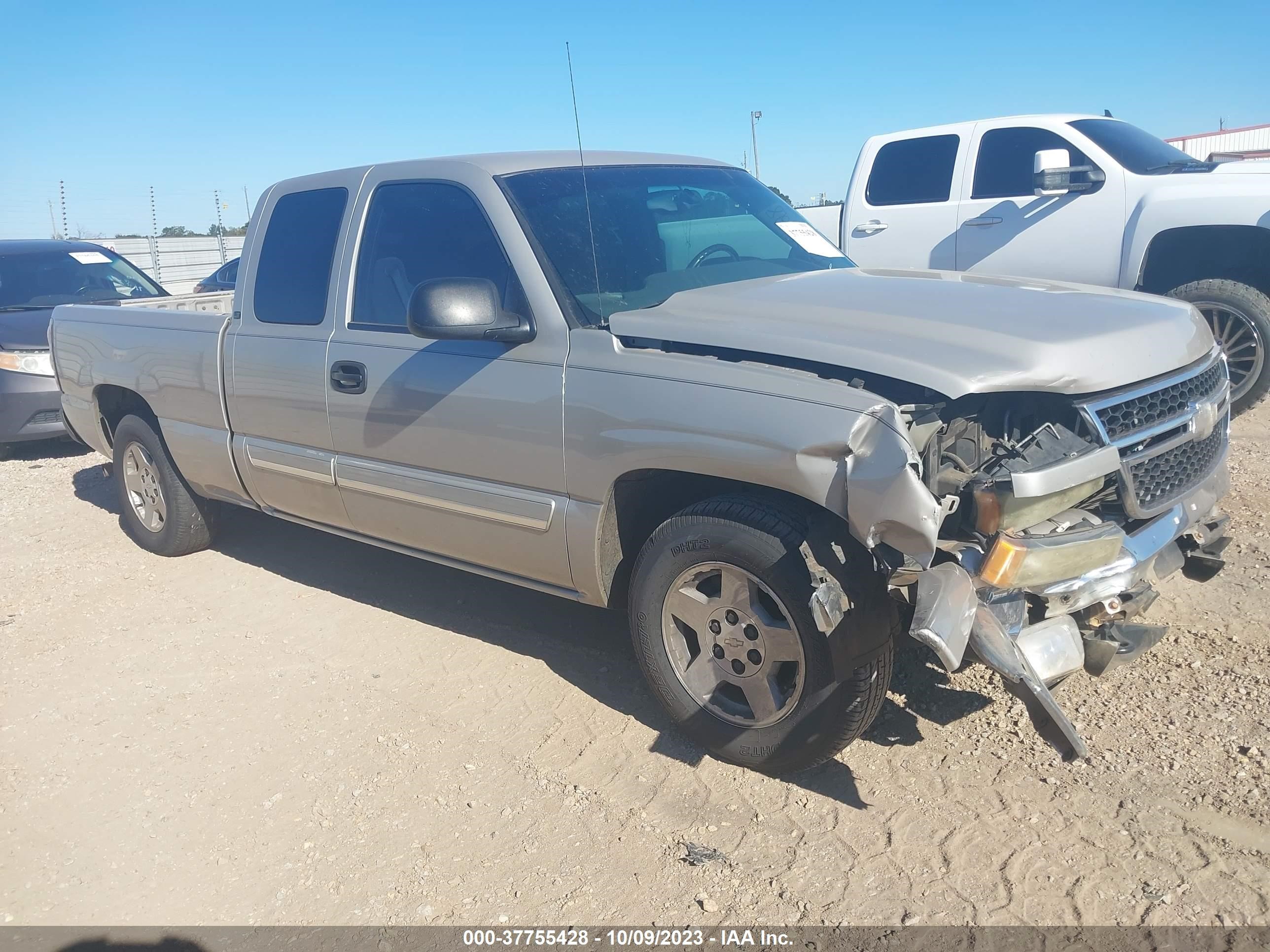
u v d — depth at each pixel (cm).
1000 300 346
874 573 297
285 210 473
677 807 323
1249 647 385
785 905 277
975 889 276
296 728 391
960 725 353
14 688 439
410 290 409
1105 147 767
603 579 361
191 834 333
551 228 382
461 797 339
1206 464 349
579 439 346
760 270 420
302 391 446
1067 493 287
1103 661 312
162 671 447
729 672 329
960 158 828
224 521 591
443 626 471
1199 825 291
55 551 622
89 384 592
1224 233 721
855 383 301
